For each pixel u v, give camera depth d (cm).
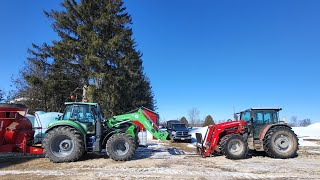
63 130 1234
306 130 3494
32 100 3272
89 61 2772
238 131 1393
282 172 1019
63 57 2950
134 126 1367
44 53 3089
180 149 1709
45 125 1662
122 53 3056
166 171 1031
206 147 1354
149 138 2533
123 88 2986
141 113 1417
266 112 1439
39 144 1363
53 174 991
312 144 2019
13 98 3381
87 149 1286
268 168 1089
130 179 916
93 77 2828
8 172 1027
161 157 1358
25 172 1026
